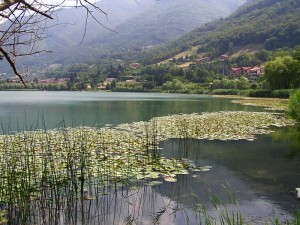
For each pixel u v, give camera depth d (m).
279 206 8.18
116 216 7.47
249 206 8.17
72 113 33.94
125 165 11.49
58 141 15.97
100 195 8.80
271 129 21.48
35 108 39.81
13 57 2.28
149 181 10.12
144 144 15.97
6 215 7.17
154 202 8.40
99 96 81.06
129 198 8.66
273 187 9.69
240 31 162.38
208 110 36.69
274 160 13.09
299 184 9.99
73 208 7.83
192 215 7.62
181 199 8.68
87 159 11.89
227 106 43.00
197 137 18.27
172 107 41.88
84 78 131.38
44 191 8.12
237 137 18.20
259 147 15.69
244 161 12.94
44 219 7.12
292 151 14.77
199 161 12.92
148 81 119.12
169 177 10.48
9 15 2.21
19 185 8.45
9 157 11.83
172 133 19.55
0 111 35.03
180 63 159.62
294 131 20.59
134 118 29.42
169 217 7.48
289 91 59.50
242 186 9.79
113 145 15.29
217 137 18.20
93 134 18.70
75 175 9.46
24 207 7.16
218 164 12.43
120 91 120.50
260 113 31.25
